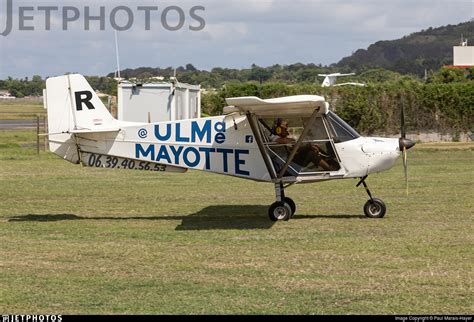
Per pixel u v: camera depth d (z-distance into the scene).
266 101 19.58
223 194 28.09
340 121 21.78
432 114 52.91
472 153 44.25
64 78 22.52
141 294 13.56
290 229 20.25
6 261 16.38
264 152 21.33
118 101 38.97
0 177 33.78
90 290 13.86
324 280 14.41
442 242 18.03
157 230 20.38
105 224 21.55
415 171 35.28
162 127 22.16
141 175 34.66
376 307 12.59
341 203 25.34
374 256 16.48
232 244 18.11
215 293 13.57
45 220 22.39
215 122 21.95
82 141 22.58
